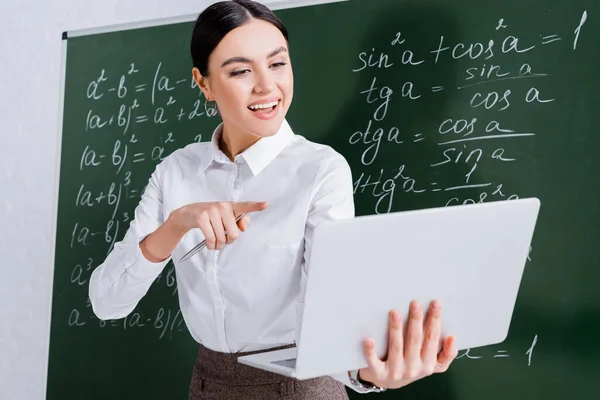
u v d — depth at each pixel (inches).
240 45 47.6
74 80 93.4
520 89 68.4
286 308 51.9
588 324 65.2
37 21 102.3
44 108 102.2
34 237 103.1
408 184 73.4
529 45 68.1
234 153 54.8
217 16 48.1
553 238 66.7
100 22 98.6
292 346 52.4
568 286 66.0
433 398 71.7
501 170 69.1
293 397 51.2
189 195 56.4
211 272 52.7
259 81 47.8
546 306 66.9
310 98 78.3
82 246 91.8
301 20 78.7
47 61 101.9
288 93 49.1
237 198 54.2
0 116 104.3
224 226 41.5
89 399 90.4
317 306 36.4
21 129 103.5
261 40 47.8
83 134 92.4
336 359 38.5
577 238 65.7
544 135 67.3
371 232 35.6
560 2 66.9
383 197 74.5
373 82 75.3
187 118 86.1
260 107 48.3
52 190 101.9
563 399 66.1
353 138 76.2
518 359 67.9
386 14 74.8
